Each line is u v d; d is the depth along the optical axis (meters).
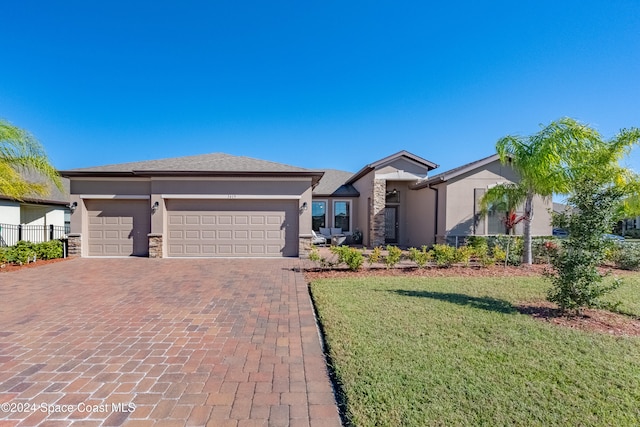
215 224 13.23
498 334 4.61
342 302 6.31
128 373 3.55
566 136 10.24
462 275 9.52
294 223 13.39
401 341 4.33
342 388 3.17
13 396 3.07
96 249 13.28
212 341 4.51
